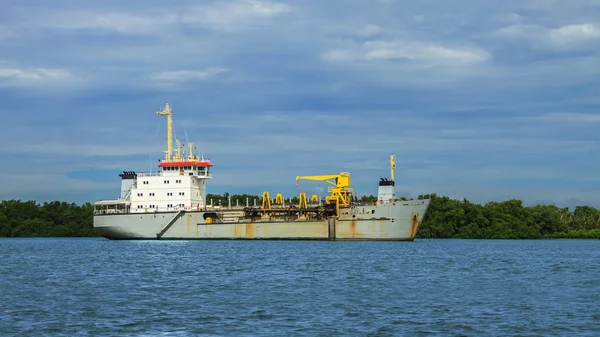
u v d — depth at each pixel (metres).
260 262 125.38
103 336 57.06
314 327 60.19
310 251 157.50
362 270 110.56
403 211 187.00
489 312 67.88
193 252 154.88
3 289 86.62
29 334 57.84
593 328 60.00
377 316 65.44
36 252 171.00
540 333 57.91
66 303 74.00
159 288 86.69
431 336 56.69
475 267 120.44
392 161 194.88
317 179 195.12
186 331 58.84
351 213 191.50
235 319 64.00
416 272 108.50
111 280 96.94
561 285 91.44
